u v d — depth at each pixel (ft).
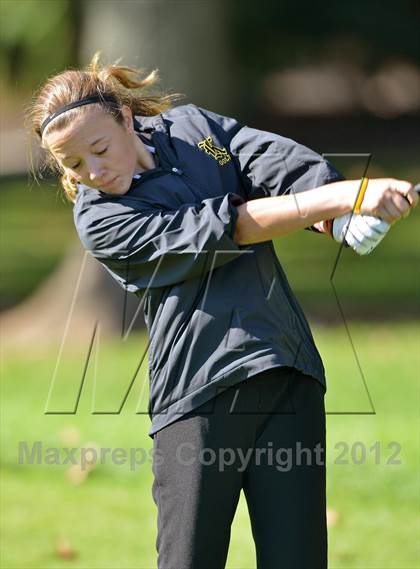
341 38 265.54
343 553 58.75
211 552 39.37
